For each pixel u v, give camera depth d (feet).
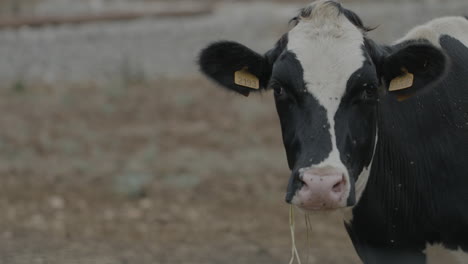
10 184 47.01
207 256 34.83
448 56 20.62
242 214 41.96
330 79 19.99
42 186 46.93
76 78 80.18
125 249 35.81
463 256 22.21
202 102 68.49
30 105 69.21
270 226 39.86
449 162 21.80
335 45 20.48
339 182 18.42
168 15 111.96
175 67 82.53
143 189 45.75
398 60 20.79
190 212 42.22
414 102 22.29
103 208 43.19
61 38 95.81
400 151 22.11
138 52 88.84
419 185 22.07
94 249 35.60
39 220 40.63
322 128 19.49
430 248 22.58
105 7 132.26
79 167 50.52
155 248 36.09
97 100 70.49
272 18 102.78
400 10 95.55
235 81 22.39
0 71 82.53
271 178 47.91
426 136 22.08
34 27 103.40
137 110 66.85
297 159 19.65
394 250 22.75
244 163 50.90
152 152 52.19
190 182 46.65
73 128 61.52
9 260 33.19
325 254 35.29
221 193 45.42
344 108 19.88
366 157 20.48
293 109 20.22
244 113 64.23
